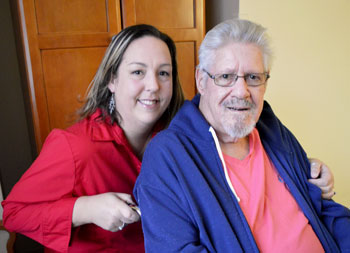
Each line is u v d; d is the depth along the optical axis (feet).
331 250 3.38
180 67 6.37
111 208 3.26
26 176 3.64
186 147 3.13
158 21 6.03
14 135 6.97
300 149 3.95
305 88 7.34
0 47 6.54
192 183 2.92
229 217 2.95
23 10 5.18
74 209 3.44
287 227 3.19
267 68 3.20
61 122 5.73
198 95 3.74
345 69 7.48
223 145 3.47
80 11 5.49
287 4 6.70
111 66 3.86
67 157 3.57
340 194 8.23
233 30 3.01
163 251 2.72
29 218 3.51
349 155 8.15
